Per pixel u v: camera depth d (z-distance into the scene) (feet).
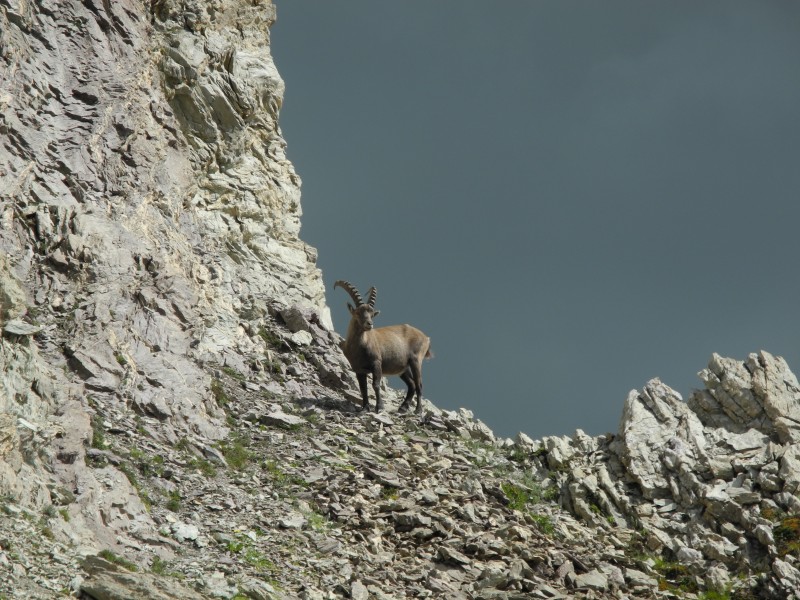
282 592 149.59
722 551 203.00
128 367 208.74
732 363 261.24
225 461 197.67
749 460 230.07
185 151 322.14
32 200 237.45
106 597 125.49
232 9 386.52
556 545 197.67
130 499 160.86
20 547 129.59
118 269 236.63
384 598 156.56
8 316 162.20
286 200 369.71
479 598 163.53
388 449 230.07
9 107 246.68
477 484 215.92
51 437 157.79
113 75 289.33
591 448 251.80
